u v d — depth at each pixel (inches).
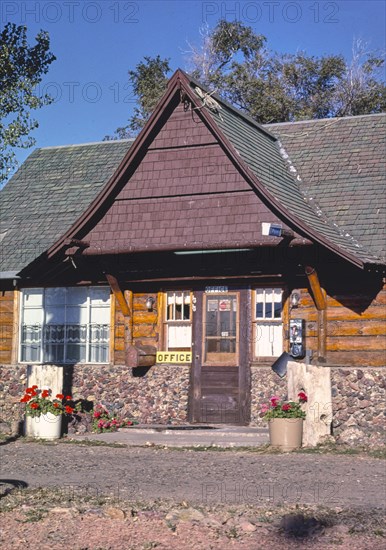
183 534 325.4
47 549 308.8
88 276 728.3
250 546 310.2
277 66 1387.8
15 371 737.0
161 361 695.1
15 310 753.0
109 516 351.6
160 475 462.0
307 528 333.1
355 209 695.7
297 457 522.6
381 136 772.0
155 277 689.6
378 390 610.5
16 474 468.8
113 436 622.5
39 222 794.2
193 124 667.4
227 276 668.1
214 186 655.8
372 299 631.8
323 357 639.1
